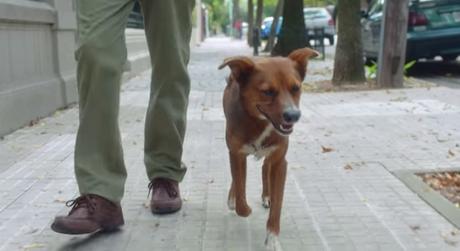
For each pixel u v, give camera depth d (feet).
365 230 12.00
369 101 30.68
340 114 26.50
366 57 50.88
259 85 10.19
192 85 40.16
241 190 11.80
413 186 14.87
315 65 59.82
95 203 11.05
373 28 47.16
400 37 36.04
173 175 13.09
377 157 18.17
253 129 10.82
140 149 19.43
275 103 10.04
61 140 20.84
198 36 137.80
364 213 13.02
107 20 10.84
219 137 21.45
